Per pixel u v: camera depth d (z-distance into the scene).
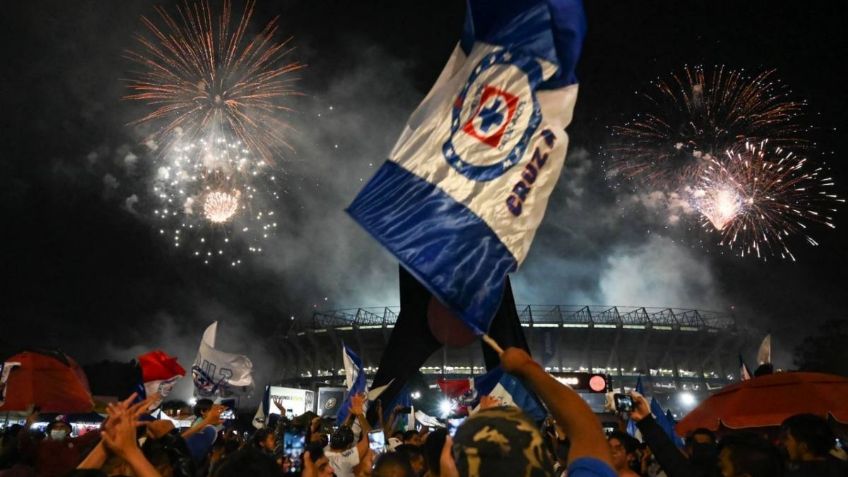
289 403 27.66
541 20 5.33
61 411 12.25
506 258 4.77
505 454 2.25
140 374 13.27
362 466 8.01
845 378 10.06
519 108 5.18
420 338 5.76
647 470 8.66
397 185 4.95
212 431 8.12
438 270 4.62
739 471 4.64
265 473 3.66
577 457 2.54
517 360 2.84
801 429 5.44
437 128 5.13
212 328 17.39
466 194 4.91
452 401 18.72
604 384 10.97
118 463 4.70
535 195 5.02
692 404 67.81
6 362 9.64
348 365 13.96
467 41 5.58
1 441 9.06
